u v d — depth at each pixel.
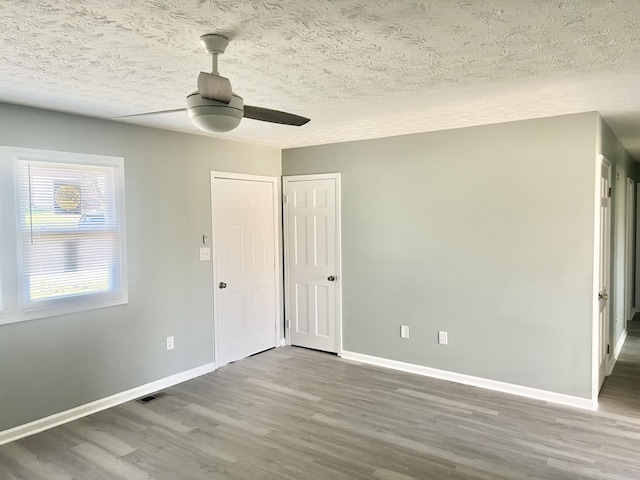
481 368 4.16
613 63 2.40
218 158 4.70
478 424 3.41
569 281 3.71
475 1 1.65
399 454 2.99
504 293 4.01
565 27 1.91
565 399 3.76
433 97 3.11
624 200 5.72
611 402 3.79
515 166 3.91
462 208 4.20
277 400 3.91
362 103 3.27
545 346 3.83
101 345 3.73
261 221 5.25
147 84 2.76
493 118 3.80
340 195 5.00
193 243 4.46
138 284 3.99
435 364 4.43
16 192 3.20
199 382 4.36
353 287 4.97
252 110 2.28
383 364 4.79
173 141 4.25
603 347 4.14
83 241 3.59
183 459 2.96
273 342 5.46
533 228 3.85
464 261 4.21
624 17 1.81
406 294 4.59
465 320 4.23
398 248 4.62
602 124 3.84
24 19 1.79
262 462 2.91
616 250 4.98
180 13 1.75
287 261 5.53
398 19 1.82
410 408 3.71
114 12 1.73
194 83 2.75
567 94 3.04
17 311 3.21
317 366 4.80
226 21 1.83
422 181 4.43
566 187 3.70
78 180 3.55
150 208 4.07
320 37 2.01
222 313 4.80
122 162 3.84
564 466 2.82
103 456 3.00
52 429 3.38
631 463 2.85
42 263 3.35
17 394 3.24
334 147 5.02
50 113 3.38
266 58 2.30
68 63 2.36
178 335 4.35
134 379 3.98
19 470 2.84
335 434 3.28
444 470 2.79
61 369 3.48
